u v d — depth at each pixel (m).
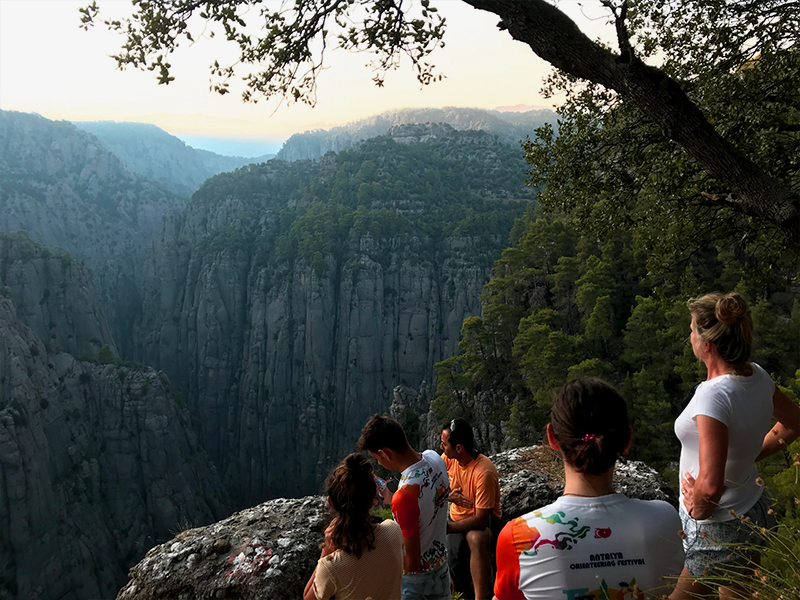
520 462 8.69
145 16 7.22
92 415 171.88
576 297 66.75
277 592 6.07
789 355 42.94
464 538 6.37
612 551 2.62
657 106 6.51
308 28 7.64
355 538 4.11
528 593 2.73
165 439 172.62
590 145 12.14
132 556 156.62
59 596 133.25
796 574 3.12
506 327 82.25
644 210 13.57
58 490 150.00
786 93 10.35
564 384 2.93
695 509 3.67
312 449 197.75
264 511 7.28
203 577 6.28
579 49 6.54
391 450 4.98
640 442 47.97
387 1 7.50
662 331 52.16
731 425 3.60
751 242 12.61
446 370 84.06
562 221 83.75
